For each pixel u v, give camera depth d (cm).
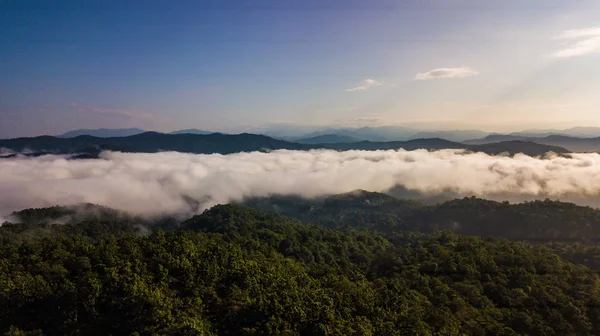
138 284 5603
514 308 7162
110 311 5384
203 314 5594
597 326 6562
